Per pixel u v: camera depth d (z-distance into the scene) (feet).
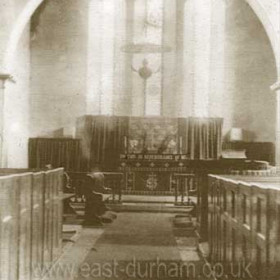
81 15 72.23
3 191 13.58
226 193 19.15
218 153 65.31
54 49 72.28
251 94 69.56
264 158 67.41
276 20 56.24
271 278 11.12
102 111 70.13
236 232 16.33
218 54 70.33
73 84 71.92
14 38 60.44
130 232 33.83
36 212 19.08
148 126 65.51
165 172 58.54
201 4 69.87
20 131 67.56
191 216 41.27
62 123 71.82
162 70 71.51
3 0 60.23
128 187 58.85
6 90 60.34
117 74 71.87
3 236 13.65
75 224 37.14
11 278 14.82
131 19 72.28
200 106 69.31
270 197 11.43
